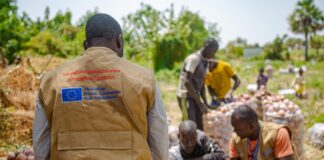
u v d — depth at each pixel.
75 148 2.10
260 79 14.64
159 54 28.89
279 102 6.60
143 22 31.61
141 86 2.17
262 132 3.29
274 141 3.24
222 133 6.59
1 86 7.92
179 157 4.51
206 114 6.71
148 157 2.18
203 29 34.06
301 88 15.52
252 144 3.40
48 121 2.23
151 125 2.24
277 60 53.59
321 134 7.92
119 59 2.25
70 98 2.15
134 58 31.11
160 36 29.00
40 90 2.25
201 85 7.05
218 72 7.80
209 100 14.02
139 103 2.15
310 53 60.47
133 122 2.14
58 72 2.25
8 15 22.56
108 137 2.10
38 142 2.24
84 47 2.47
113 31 2.33
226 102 7.62
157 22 31.34
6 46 21.39
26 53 23.42
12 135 6.95
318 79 22.91
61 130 2.13
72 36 34.56
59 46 26.67
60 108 2.15
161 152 2.26
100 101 2.13
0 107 7.18
